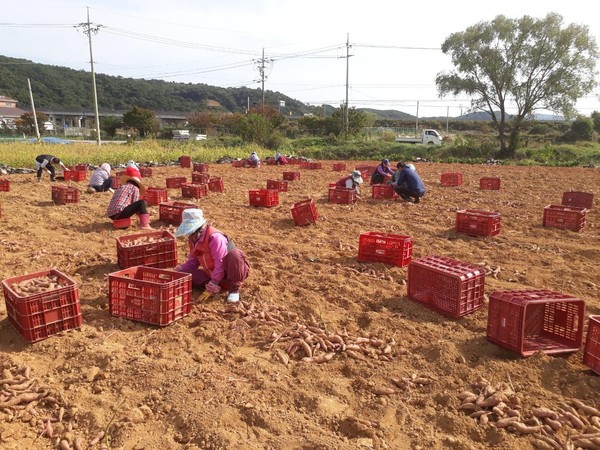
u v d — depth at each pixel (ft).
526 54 107.96
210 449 10.12
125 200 29.50
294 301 18.29
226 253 17.63
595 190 50.75
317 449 10.11
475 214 29.19
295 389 12.46
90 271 21.40
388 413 11.53
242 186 52.60
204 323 16.06
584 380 12.62
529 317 15.06
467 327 16.20
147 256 21.44
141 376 12.86
